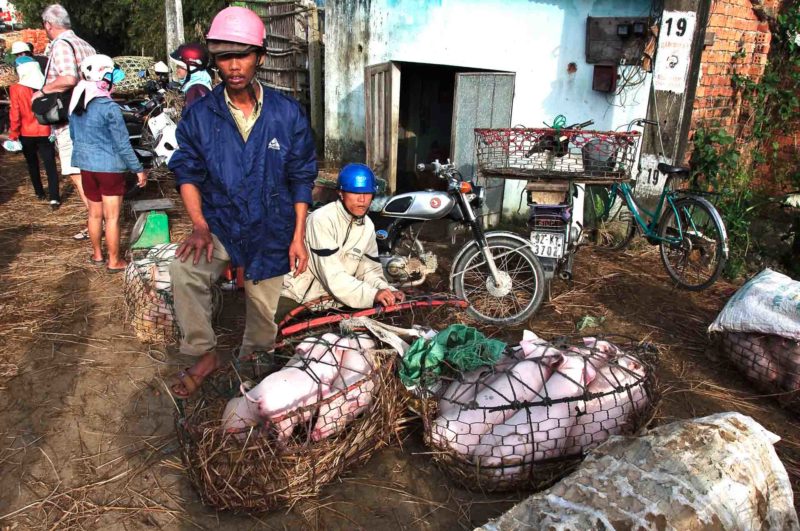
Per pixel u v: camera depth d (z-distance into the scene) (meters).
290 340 3.33
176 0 10.46
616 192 5.81
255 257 2.91
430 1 7.27
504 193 6.90
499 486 2.87
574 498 2.35
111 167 5.09
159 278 4.14
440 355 3.13
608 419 2.93
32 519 2.75
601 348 3.26
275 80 11.48
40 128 7.04
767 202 6.46
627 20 5.77
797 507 2.87
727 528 2.25
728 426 2.61
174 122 7.68
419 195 4.51
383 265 4.50
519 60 6.64
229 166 2.75
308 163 2.95
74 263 5.57
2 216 6.91
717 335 4.08
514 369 3.03
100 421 3.42
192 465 2.79
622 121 6.05
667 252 5.43
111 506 2.82
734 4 5.98
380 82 7.63
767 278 3.98
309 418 2.80
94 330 4.39
